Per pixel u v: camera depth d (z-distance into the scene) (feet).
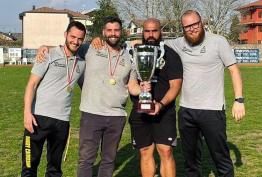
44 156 25.94
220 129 18.06
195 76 18.04
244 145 29.58
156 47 17.49
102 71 17.58
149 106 17.07
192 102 18.21
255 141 30.89
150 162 18.70
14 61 170.40
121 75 17.69
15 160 25.63
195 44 17.88
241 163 25.03
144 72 17.33
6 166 24.31
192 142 18.90
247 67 140.77
